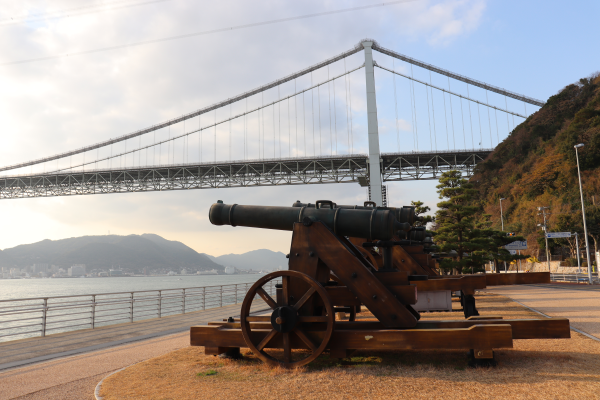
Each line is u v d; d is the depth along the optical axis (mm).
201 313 13680
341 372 4762
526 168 60781
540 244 48219
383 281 5625
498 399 3717
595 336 6738
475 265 24219
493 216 60719
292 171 67625
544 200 52594
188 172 70250
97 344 7988
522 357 5238
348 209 5684
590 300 13391
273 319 5176
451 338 4797
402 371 4738
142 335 9039
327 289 5637
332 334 5070
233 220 6168
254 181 68062
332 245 5453
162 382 4641
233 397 3998
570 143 52500
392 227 5457
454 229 24422
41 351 7340
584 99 62844
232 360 5594
